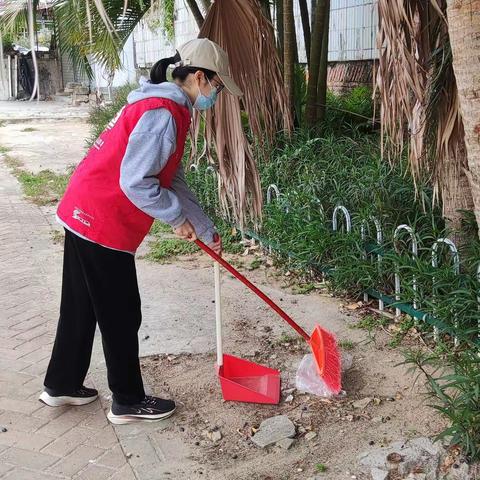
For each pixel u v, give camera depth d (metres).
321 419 3.22
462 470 2.77
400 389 3.43
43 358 3.93
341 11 9.88
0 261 5.74
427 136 3.61
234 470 2.89
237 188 4.11
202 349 3.99
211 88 2.98
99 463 2.96
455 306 3.55
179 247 5.88
